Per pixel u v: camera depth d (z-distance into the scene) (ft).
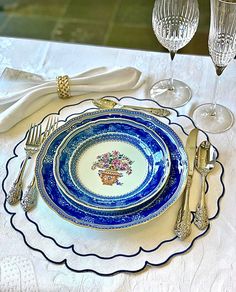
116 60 3.17
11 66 3.13
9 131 2.66
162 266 2.03
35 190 2.31
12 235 2.15
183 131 2.59
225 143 2.55
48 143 2.40
